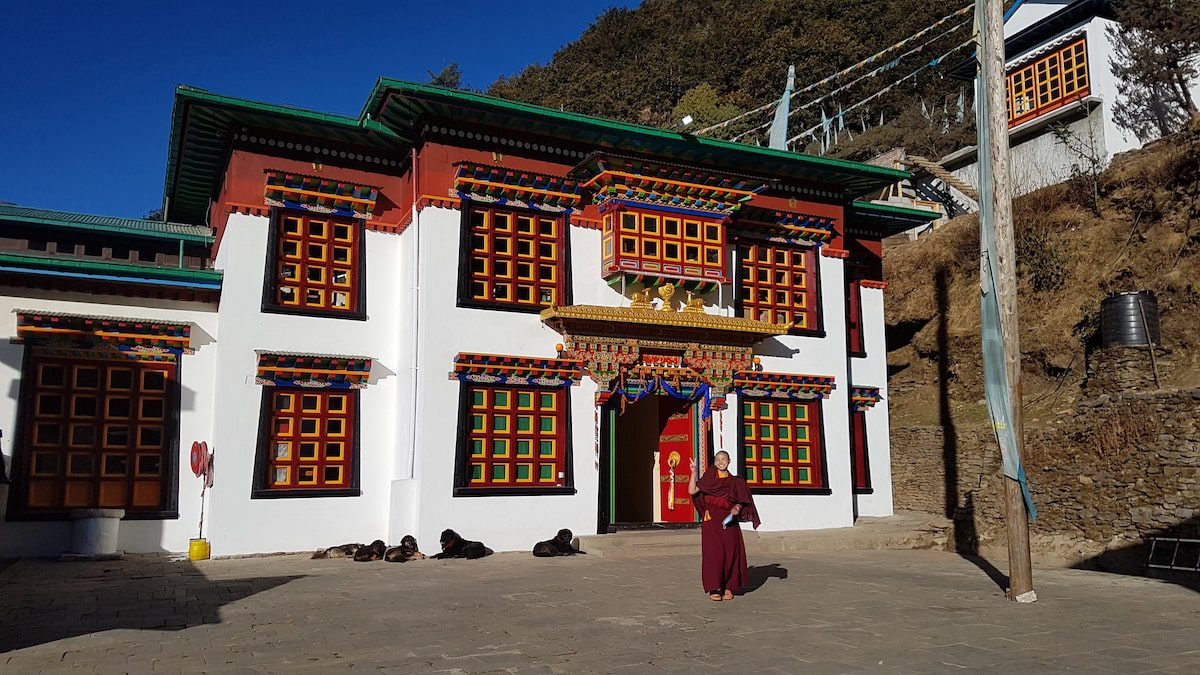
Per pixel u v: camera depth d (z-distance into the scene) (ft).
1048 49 102.47
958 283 79.36
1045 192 74.69
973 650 23.98
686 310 55.26
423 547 46.65
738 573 32.58
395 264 53.42
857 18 230.48
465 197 50.75
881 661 22.49
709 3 284.82
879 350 69.77
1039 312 70.49
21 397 45.70
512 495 49.57
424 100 48.14
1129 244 66.44
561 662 22.17
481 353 49.83
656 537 50.62
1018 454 33.86
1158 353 57.77
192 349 49.88
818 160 58.59
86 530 44.70
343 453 50.31
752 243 60.18
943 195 116.88
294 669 21.29
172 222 70.33
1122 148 94.12
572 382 52.11
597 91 254.68
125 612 29.45
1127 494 50.21
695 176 54.29
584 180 53.62
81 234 60.70
